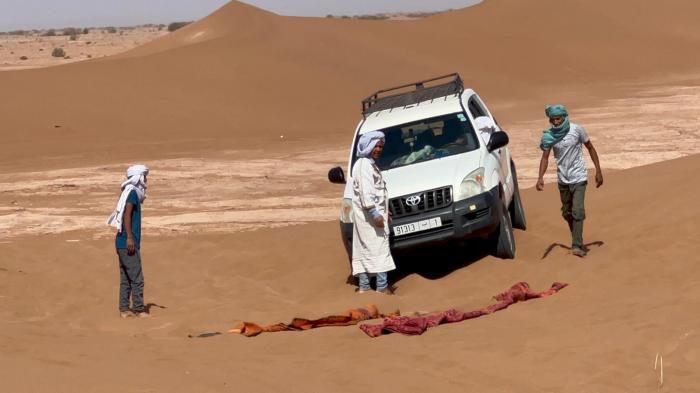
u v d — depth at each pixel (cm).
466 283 2198
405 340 1642
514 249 2428
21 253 2909
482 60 13175
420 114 2556
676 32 15875
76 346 1570
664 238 2309
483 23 15262
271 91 10056
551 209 2897
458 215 2252
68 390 1198
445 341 1616
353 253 2216
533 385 1361
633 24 15862
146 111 8719
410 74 11919
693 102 8612
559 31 14988
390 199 2278
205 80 10106
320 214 3903
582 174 2297
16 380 1225
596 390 1330
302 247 2795
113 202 4447
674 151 5309
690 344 1466
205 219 3850
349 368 1439
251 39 12225
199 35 14750
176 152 6594
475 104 2709
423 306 2042
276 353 1566
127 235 2095
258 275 2556
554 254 2358
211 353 1551
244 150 6600
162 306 2248
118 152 6688
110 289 2458
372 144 2195
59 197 4653
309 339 1683
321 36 12625
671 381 1343
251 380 1337
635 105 8712
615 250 2291
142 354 1510
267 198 4425
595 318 1706
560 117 2284
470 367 1447
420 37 13950
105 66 10281
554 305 1858
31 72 9806
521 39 14312
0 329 1800
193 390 1248
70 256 2875
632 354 1457
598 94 10762
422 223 2255
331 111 9675
